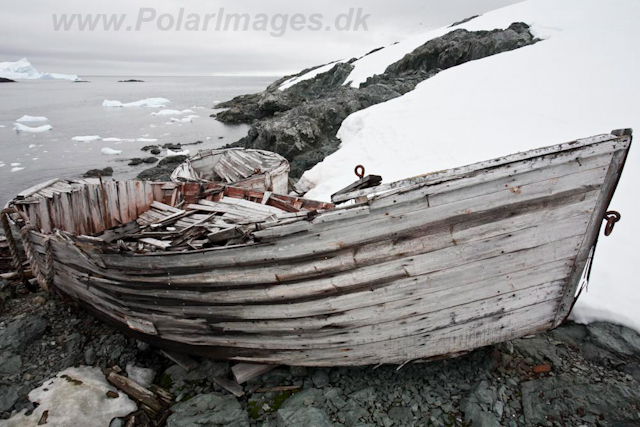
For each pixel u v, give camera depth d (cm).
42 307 598
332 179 959
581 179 321
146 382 456
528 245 344
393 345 395
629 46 1351
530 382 402
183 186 737
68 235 484
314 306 383
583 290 493
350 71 2819
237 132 2869
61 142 2402
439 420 369
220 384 440
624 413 360
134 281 450
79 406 412
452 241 342
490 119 1066
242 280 392
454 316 375
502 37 1925
